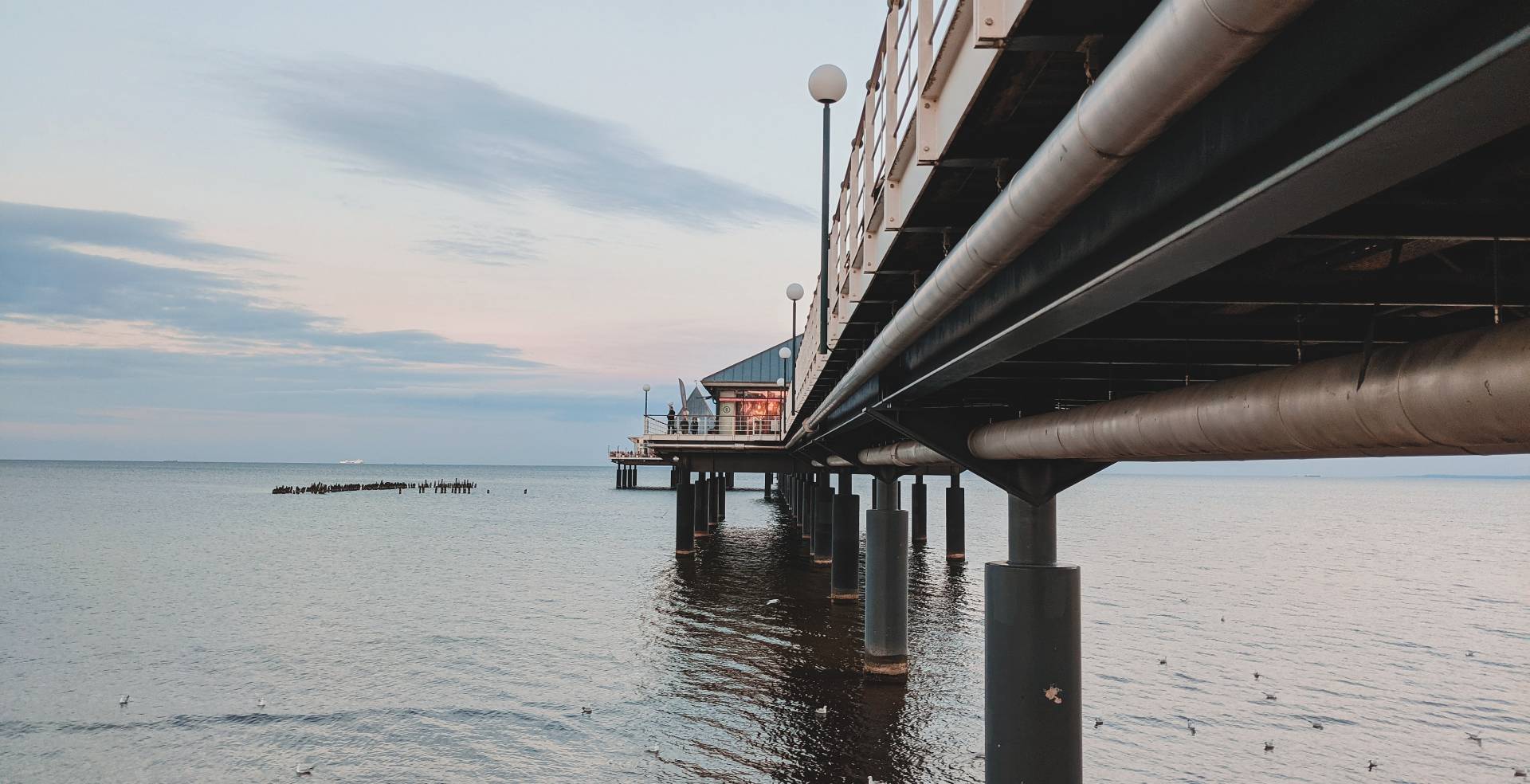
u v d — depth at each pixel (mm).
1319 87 3006
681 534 49250
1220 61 3016
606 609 32969
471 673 23672
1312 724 19375
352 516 95062
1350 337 8484
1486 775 16578
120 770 17188
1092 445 9016
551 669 23906
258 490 168125
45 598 37625
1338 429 5242
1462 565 52750
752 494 151500
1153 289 5258
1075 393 12484
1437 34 2564
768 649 25594
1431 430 4527
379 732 19047
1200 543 65062
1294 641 28281
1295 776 16359
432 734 18875
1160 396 7734
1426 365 4422
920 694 20938
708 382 60625
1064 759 10898
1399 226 4836
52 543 61688
